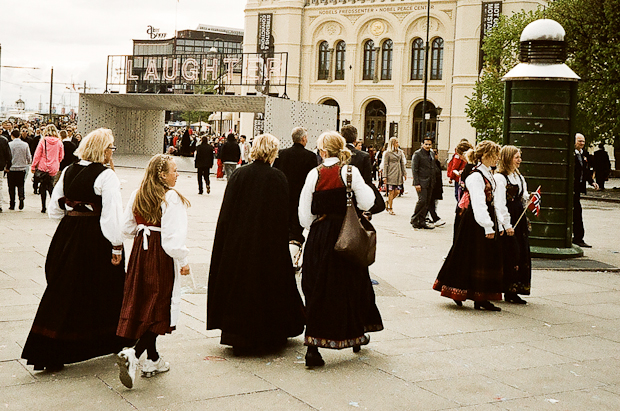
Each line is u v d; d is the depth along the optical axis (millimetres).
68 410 4320
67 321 4984
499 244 7266
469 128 51125
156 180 4883
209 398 4582
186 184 25953
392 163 17531
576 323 6969
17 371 5023
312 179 5453
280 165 9156
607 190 30375
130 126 41344
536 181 10797
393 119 56438
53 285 5027
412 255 10969
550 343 6195
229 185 5695
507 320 6988
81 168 5078
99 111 39062
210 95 32438
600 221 17578
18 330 5980
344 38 58219
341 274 5336
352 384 4934
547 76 10492
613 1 27625
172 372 5086
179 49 125438
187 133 39188
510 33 35312
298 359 5512
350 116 58156
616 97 28266
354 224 5266
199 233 12312
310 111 34594
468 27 50656
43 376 4941
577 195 12414
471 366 5434
